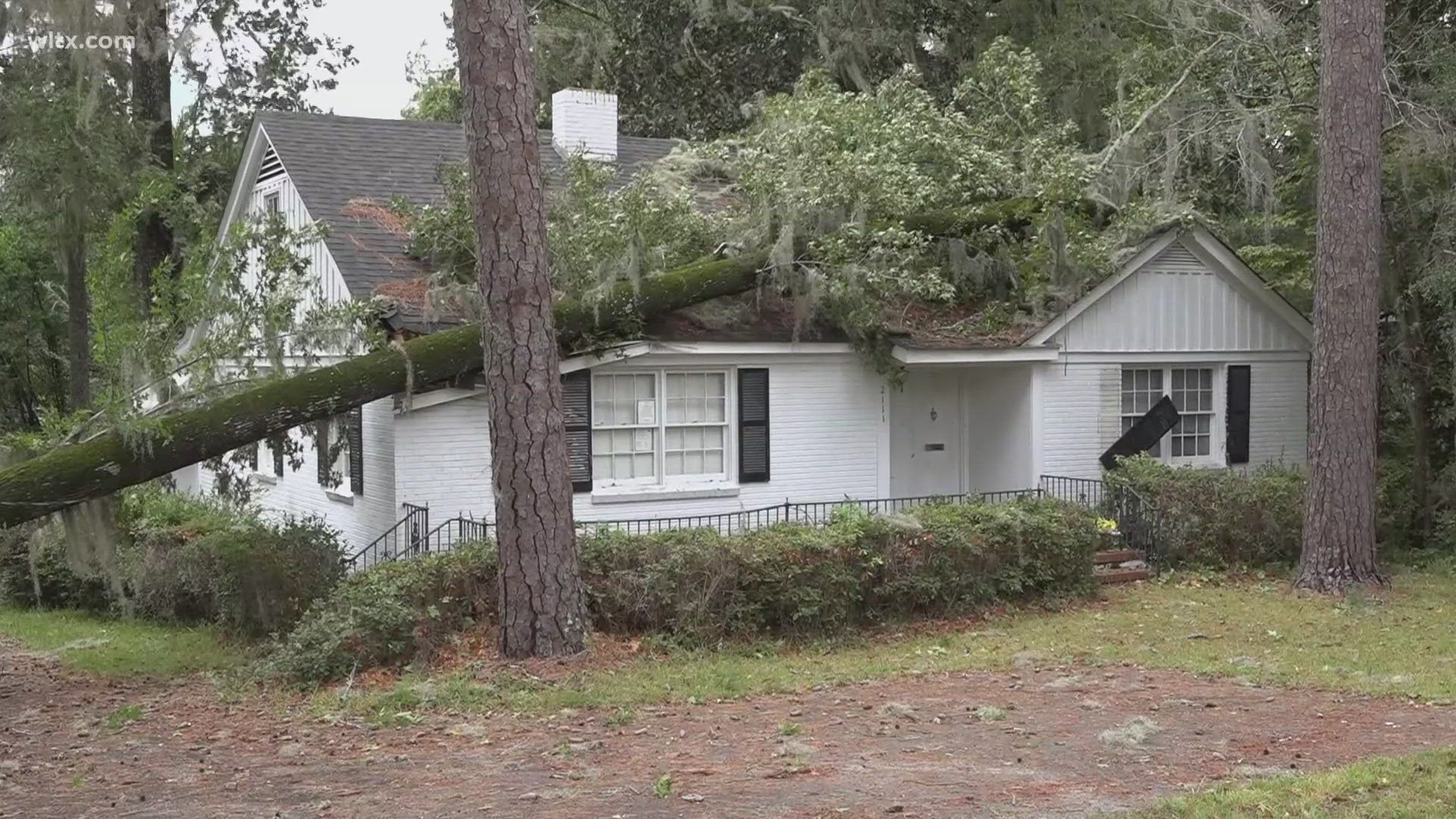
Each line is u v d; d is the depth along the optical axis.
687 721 9.09
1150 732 8.34
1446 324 17.41
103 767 8.35
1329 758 7.57
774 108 17.83
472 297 15.04
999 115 19.55
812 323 17.00
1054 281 18.00
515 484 11.15
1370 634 12.35
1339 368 14.88
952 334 17.58
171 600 15.80
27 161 17.06
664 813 6.64
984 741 8.21
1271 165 20.47
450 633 11.55
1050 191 17.50
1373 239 14.80
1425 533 18.73
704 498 16.52
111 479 12.06
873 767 7.56
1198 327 19.22
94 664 13.30
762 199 16.16
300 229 14.33
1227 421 19.56
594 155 19.25
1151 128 19.72
